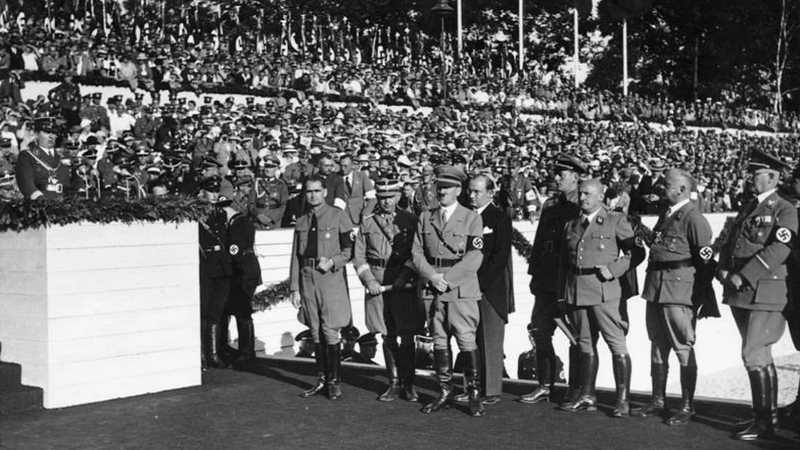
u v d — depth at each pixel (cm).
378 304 976
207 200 1059
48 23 2861
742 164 4038
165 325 1009
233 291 1210
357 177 1606
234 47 3694
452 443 763
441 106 3338
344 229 950
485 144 3038
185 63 2855
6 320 944
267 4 4259
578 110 4175
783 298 767
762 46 6450
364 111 3081
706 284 813
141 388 986
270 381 1065
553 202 951
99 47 2688
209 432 810
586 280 847
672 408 864
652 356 857
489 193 920
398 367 952
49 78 2431
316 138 2266
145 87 2644
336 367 957
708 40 6469
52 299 913
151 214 980
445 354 888
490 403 916
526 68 4769
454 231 870
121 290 970
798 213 777
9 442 775
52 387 912
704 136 4538
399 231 952
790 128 5406
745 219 796
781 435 777
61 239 921
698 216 809
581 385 888
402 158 2278
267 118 2617
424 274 866
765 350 773
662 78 6638
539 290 933
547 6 6119
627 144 3828
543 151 3092
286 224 1584
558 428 811
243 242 1198
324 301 943
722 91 6569
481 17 5969
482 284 902
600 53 6406
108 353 958
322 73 3291
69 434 804
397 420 852
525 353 1476
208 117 2472
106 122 2327
